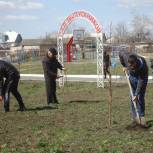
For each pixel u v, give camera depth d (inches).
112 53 1845.5
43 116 631.2
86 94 950.4
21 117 627.5
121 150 408.5
